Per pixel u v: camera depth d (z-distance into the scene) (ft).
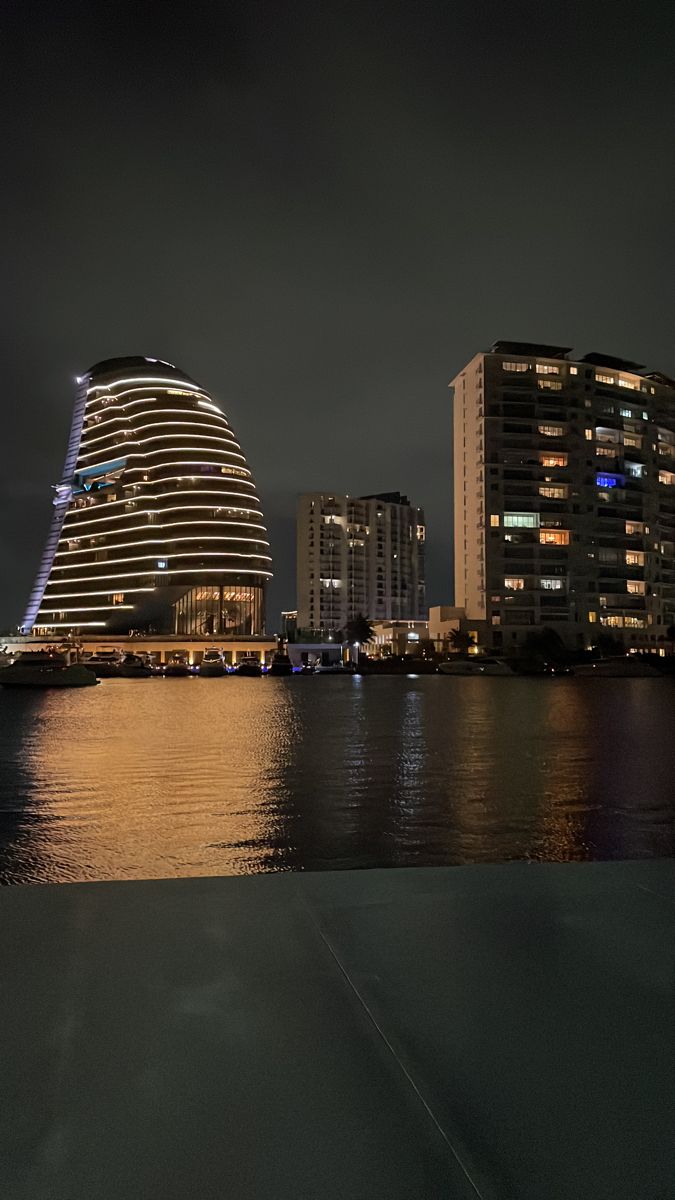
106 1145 7.16
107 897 15.07
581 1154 7.02
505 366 386.52
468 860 38.04
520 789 59.88
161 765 78.18
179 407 563.48
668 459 417.28
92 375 609.42
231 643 515.09
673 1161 6.93
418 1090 8.06
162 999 10.32
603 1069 8.52
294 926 13.35
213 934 12.96
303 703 201.67
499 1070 8.48
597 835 43.34
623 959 11.84
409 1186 6.58
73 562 565.12
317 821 47.57
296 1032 9.37
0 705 207.31
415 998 10.39
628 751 87.66
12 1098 7.91
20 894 15.29
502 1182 6.63
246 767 75.56
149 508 538.06
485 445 380.37
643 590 401.70
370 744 97.45
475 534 386.52
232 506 538.47
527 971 11.34
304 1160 6.94
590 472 390.63
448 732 114.11
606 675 359.66
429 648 414.00
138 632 532.32
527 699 211.82
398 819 48.01
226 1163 6.90
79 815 50.31
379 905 14.55
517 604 380.17
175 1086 8.13
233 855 39.47
